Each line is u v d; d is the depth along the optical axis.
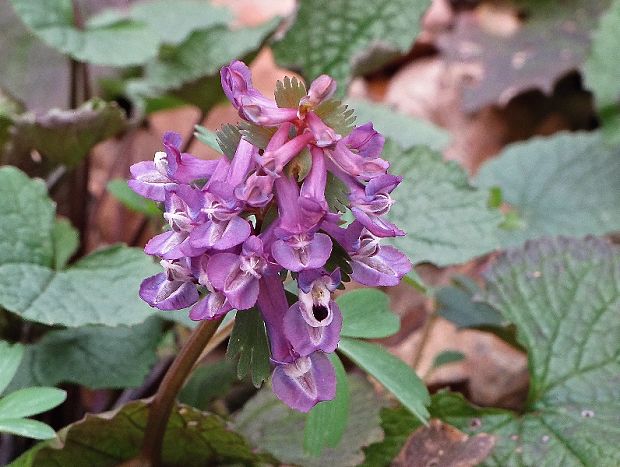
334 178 0.20
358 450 0.25
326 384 0.20
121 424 0.24
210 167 0.20
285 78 0.20
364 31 0.33
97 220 0.38
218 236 0.19
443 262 0.27
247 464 0.26
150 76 0.36
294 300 0.21
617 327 0.27
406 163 0.29
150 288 0.20
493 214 0.28
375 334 0.23
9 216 0.26
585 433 0.25
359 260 0.20
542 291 0.28
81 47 0.31
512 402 0.32
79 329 0.27
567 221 0.36
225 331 0.24
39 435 0.21
